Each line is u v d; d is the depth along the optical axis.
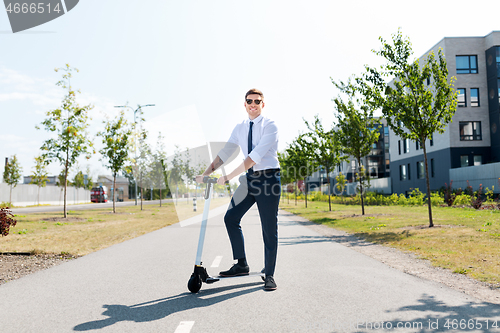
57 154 16.97
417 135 11.46
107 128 22.31
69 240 9.61
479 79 31.33
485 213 15.52
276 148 4.49
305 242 8.94
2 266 6.25
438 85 11.23
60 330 3.15
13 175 46.16
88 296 4.25
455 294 4.13
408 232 10.02
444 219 13.20
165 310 3.69
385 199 28.39
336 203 35.06
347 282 4.78
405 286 4.54
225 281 5.00
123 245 8.69
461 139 30.95
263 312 3.58
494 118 30.41
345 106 17.17
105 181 79.56
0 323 3.34
